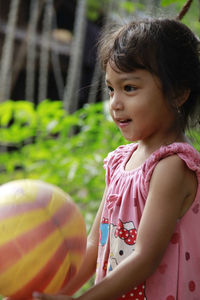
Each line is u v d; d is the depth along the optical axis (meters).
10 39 6.71
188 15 5.71
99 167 4.50
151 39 1.85
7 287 1.59
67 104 6.70
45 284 1.59
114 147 3.97
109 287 1.68
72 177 4.34
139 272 1.70
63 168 4.68
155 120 1.86
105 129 4.46
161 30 1.90
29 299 1.63
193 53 1.98
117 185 2.01
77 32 7.10
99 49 2.13
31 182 1.72
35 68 9.73
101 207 2.21
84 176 4.54
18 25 9.63
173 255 1.85
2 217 1.58
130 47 1.83
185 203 1.85
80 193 4.80
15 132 5.14
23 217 1.58
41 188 1.68
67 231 1.63
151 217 1.75
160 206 1.75
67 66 9.80
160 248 1.73
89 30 9.83
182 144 1.83
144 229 1.74
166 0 2.74
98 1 9.39
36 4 7.91
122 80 1.84
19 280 1.57
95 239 2.19
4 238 1.55
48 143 5.15
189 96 2.00
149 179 1.81
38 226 1.58
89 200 4.50
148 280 1.86
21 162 5.25
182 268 1.86
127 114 1.85
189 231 1.88
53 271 1.59
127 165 2.06
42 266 1.57
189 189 1.82
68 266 1.63
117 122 1.92
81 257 1.70
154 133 1.94
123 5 6.53
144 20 1.98
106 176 2.18
